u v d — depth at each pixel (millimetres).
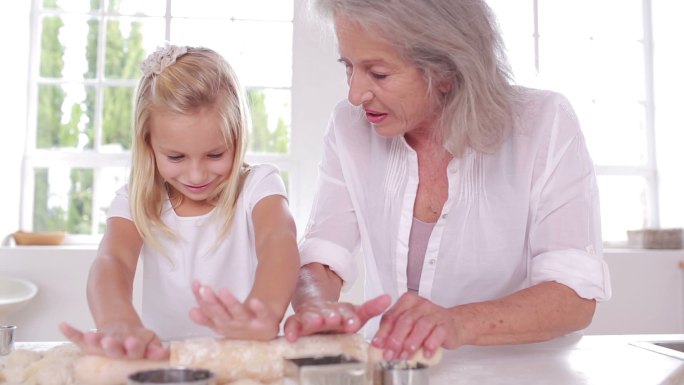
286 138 3703
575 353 1120
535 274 1182
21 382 864
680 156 3703
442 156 1306
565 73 3924
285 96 3709
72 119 3678
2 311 2828
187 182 1279
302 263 1321
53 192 3613
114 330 918
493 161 1277
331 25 1180
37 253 3156
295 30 3641
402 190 1321
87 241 3564
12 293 3033
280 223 1285
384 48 1084
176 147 1236
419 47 1092
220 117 1257
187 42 3699
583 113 3930
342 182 1403
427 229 1319
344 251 1334
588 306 1145
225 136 1270
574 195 1206
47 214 3602
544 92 1298
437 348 931
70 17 3705
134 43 3715
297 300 1170
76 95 3689
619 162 3938
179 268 1404
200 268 1400
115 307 1071
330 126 1459
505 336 1054
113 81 3691
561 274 1138
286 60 3725
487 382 898
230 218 1380
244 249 1399
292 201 3619
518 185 1246
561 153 1233
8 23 3463
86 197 3637
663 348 1149
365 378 761
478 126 1194
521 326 1061
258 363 865
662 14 3893
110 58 3711
